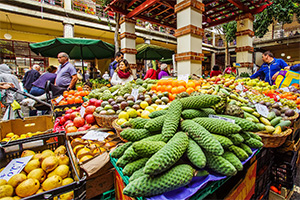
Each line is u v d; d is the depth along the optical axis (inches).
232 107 48.8
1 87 94.3
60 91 139.0
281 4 267.4
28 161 50.8
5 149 56.4
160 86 89.1
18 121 86.2
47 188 44.0
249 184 52.9
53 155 55.3
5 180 44.3
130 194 28.7
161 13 219.3
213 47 753.6
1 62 368.5
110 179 50.8
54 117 95.1
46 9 321.4
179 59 149.9
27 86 177.6
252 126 40.1
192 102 44.4
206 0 201.9
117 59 163.6
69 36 352.5
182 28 144.3
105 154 48.7
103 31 419.8
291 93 106.6
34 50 210.7
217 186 36.3
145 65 538.6
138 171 33.3
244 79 128.6
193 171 32.8
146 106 68.6
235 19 224.8
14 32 350.3
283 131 61.4
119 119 58.1
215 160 34.4
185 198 28.8
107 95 83.8
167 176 29.7
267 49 671.1
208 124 39.5
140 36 500.7
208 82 112.0
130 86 89.9
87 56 278.7
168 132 37.5
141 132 41.2
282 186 73.7
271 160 74.0
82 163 45.1
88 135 60.1
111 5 196.9
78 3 378.6
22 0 294.5
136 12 197.2
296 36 532.1
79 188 38.3
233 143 38.8
